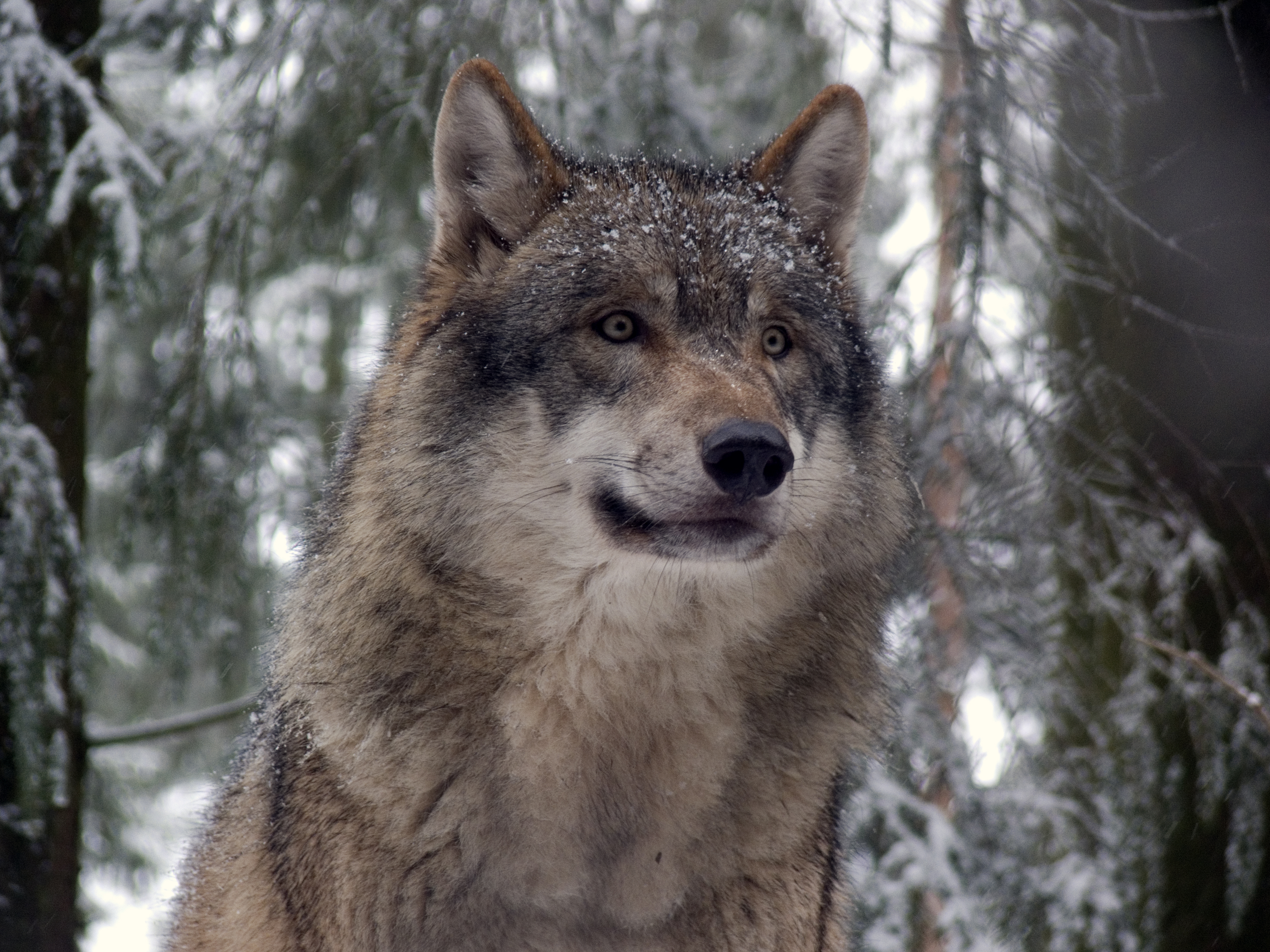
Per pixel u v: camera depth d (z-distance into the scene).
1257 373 9.44
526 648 5.84
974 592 9.80
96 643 17.91
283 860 5.63
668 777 5.81
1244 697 7.34
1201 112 9.56
